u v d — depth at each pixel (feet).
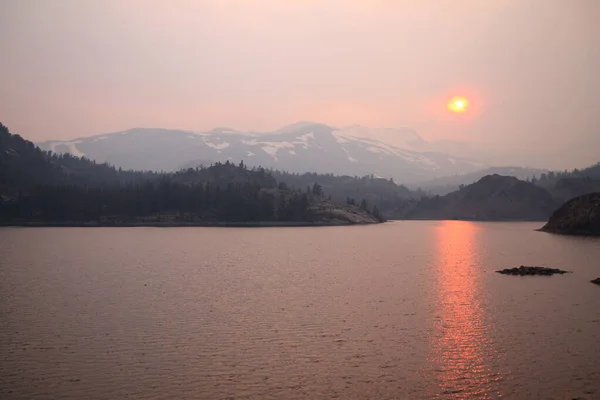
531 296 273.54
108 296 276.41
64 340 188.34
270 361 165.78
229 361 165.68
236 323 213.46
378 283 327.67
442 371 157.07
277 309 241.55
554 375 153.28
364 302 259.39
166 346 181.06
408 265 444.96
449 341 187.11
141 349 177.78
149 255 539.70
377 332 199.41
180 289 301.43
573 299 263.49
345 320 219.00
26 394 140.56
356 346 181.47
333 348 179.22
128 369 158.71
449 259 502.79
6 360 166.81
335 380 150.30
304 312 234.79
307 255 548.72
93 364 162.91
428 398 138.51
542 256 523.70
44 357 169.48
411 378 151.74
